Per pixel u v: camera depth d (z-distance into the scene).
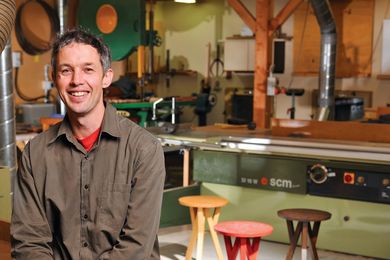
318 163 4.74
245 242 3.92
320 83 7.61
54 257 2.24
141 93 7.71
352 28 9.58
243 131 5.81
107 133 2.19
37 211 2.20
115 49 7.66
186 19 10.97
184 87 11.09
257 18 7.93
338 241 4.85
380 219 4.67
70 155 2.20
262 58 7.95
